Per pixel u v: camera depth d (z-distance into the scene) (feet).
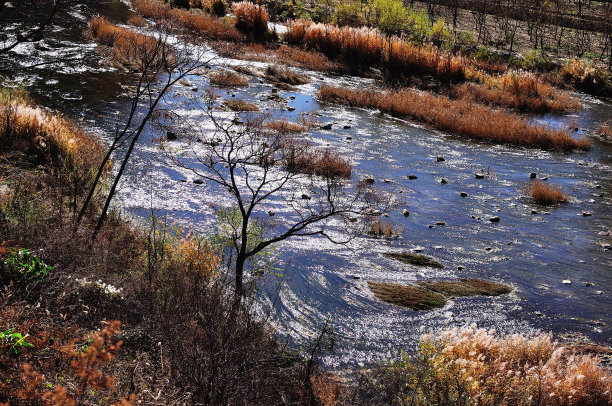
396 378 25.43
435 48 119.34
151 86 80.12
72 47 93.09
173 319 19.70
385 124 81.05
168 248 30.94
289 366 23.49
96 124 62.18
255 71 99.35
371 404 22.98
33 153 45.75
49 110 62.85
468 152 71.72
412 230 46.52
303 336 28.89
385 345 29.58
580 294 37.99
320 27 124.98
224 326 19.10
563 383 23.61
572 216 52.75
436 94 99.91
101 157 49.21
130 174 49.75
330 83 101.35
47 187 38.78
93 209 38.27
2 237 22.26
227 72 93.86
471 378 22.56
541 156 72.84
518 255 43.55
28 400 11.23
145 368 16.12
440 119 82.48
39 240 23.32
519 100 98.68
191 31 118.73
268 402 18.25
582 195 58.75
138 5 135.33
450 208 52.42
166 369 16.57
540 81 112.57
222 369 16.49
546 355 26.71
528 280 39.50
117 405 11.24
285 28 140.56
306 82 99.96
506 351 26.84
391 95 91.30
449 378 22.89
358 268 38.52
